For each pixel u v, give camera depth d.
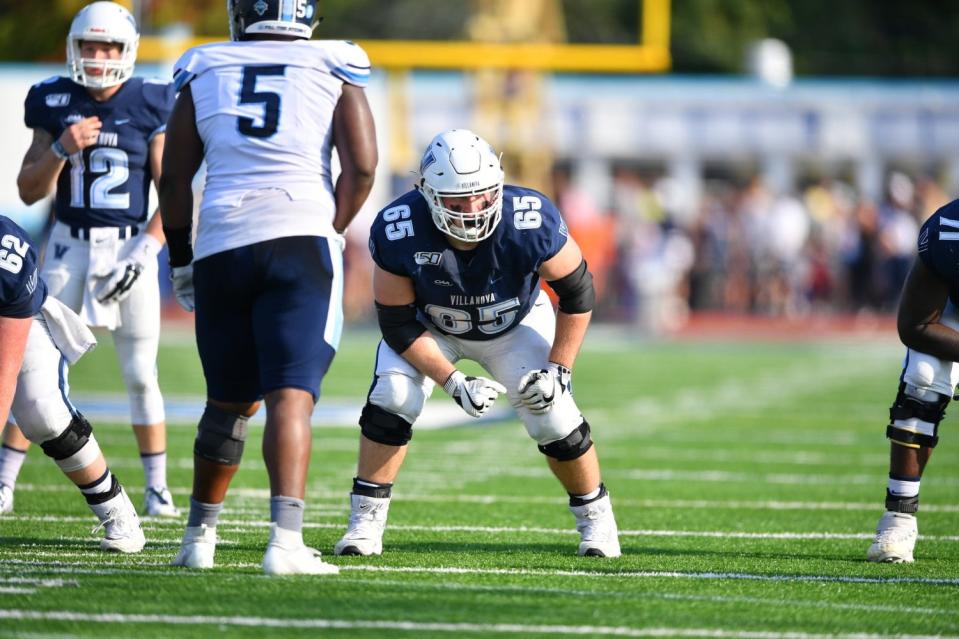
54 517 21.05
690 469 29.22
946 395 18.22
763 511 23.47
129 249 22.00
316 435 34.03
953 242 17.28
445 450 31.94
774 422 38.94
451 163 16.16
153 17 75.25
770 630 13.76
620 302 81.44
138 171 22.31
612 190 86.50
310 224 15.67
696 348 69.06
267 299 15.60
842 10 124.25
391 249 16.94
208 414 16.23
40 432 17.25
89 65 21.59
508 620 13.88
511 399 18.16
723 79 94.75
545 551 18.80
